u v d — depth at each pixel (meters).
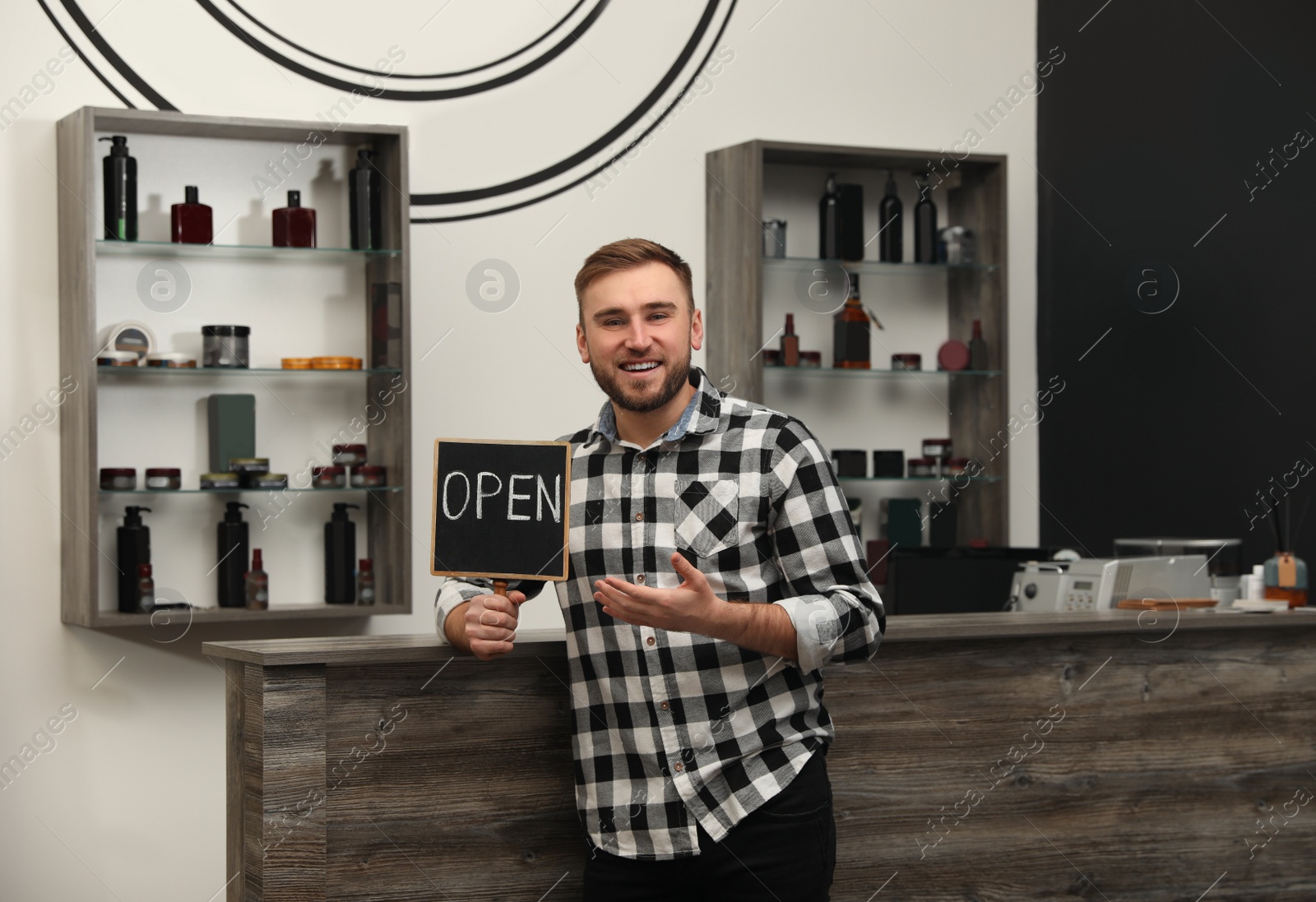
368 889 1.89
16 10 3.30
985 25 4.37
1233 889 2.41
